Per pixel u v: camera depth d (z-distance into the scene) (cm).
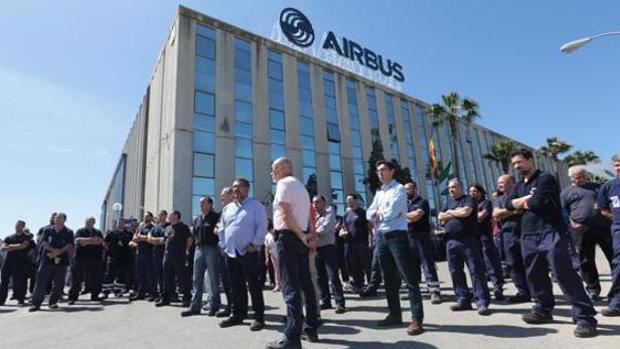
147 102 3161
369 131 3123
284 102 2608
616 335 371
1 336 559
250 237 515
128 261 1039
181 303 784
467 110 3262
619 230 480
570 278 393
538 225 428
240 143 2309
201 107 2197
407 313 550
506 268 913
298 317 387
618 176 505
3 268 941
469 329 431
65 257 847
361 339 418
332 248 618
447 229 571
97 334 526
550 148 4541
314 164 2658
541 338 380
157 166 2389
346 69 3130
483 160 4541
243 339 447
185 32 2244
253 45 2552
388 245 462
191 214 2016
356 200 808
